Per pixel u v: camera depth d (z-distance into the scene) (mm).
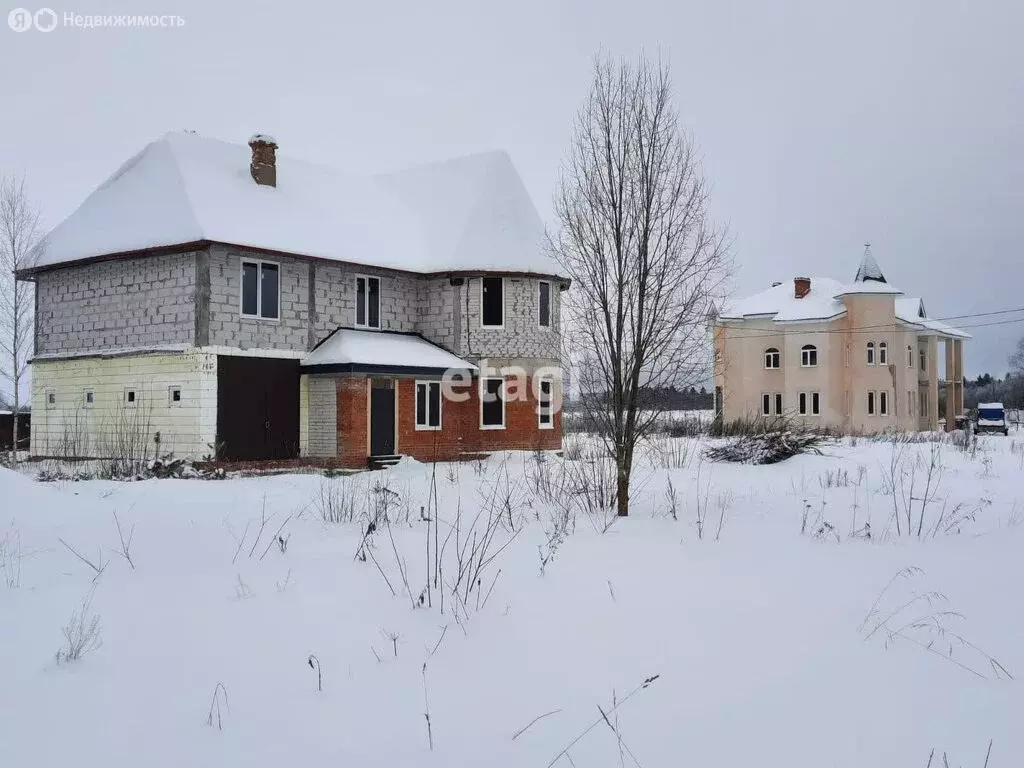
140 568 6922
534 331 23906
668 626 5402
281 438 19797
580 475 12875
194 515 9547
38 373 21391
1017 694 4242
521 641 5094
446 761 3520
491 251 23359
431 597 6043
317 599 5938
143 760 3516
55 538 7879
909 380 41125
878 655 4840
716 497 12234
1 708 4020
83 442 20047
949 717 3953
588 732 3799
